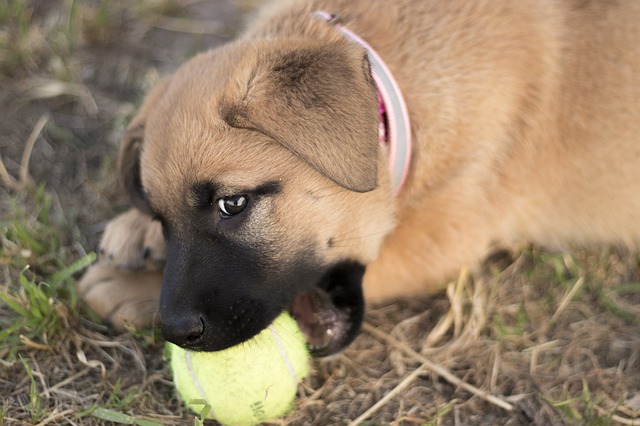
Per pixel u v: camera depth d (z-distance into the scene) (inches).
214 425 30.4
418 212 32.3
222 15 42.5
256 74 29.1
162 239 32.5
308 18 32.0
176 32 41.7
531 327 33.2
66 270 32.6
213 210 29.3
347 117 28.3
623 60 33.0
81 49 40.6
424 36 31.9
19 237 33.9
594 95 33.0
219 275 29.2
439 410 31.0
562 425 31.0
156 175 29.6
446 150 31.8
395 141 31.0
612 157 33.5
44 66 39.8
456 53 31.8
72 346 31.9
